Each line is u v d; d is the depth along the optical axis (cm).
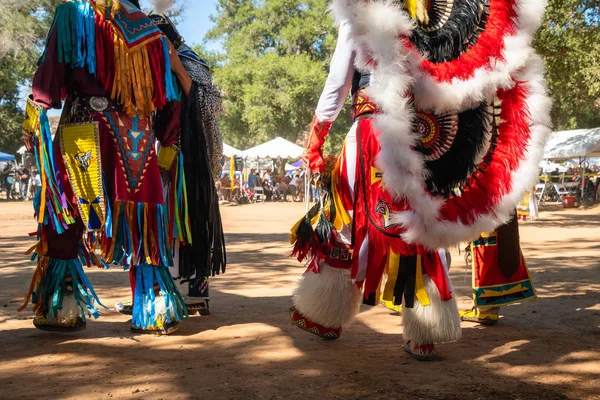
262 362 313
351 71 319
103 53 346
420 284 315
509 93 316
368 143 316
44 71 336
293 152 3125
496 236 407
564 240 1189
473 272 420
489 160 314
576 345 354
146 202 360
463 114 310
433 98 294
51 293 357
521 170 311
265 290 567
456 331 319
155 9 429
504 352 339
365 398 260
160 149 394
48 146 338
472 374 297
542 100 316
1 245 1029
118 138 353
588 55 1881
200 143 414
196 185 414
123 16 356
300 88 4584
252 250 979
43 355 322
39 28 2530
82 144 346
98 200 345
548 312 456
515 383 282
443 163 309
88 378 284
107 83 347
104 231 351
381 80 289
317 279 343
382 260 320
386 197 313
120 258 358
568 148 2788
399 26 290
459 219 304
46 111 339
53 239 358
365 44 294
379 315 443
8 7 2447
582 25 1886
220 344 350
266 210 2539
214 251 420
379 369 303
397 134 289
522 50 308
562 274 676
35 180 3394
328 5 308
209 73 430
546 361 320
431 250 309
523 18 312
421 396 263
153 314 370
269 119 4762
